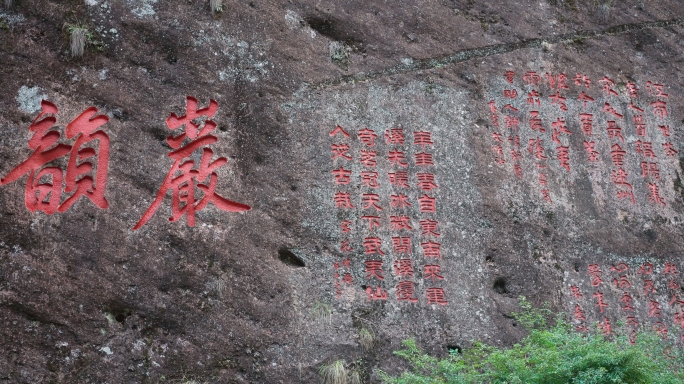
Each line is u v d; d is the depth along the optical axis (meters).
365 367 3.90
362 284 4.06
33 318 3.44
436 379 3.47
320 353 3.86
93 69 3.88
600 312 4.52
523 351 3.52
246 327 3.79
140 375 3.54
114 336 3.56
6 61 3.73
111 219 3.70
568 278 4.53
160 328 3.64
